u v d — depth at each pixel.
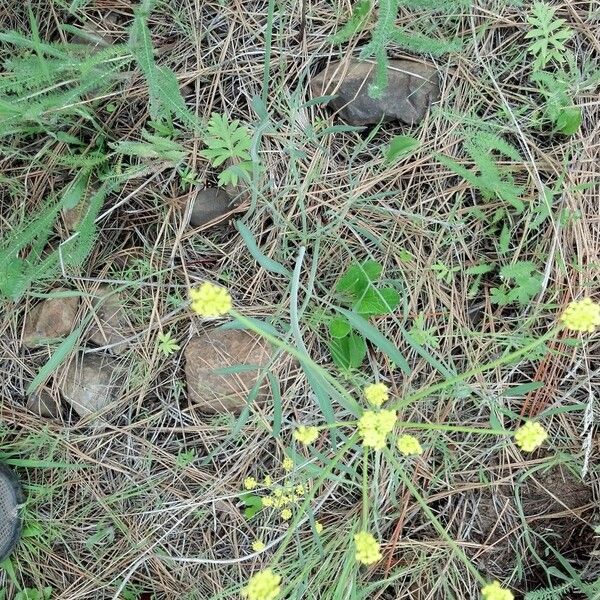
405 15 1.74
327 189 1.78
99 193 1.70
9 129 1.61
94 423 1.86
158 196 1.82
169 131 1.77
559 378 1.74
